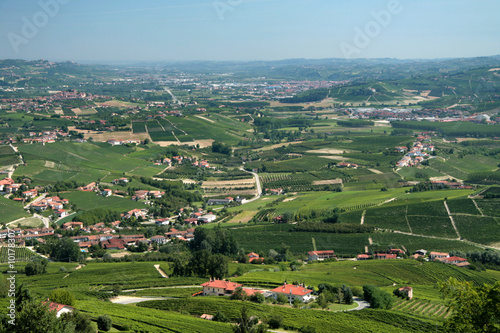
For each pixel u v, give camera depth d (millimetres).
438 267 170750
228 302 120000
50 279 151375
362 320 112625
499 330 66875
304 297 129250
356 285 149250
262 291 137500
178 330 95750
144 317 102312
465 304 69812
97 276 155250
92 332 85375
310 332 100938
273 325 103250
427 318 116125
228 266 170875
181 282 150000
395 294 139750
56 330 77250
